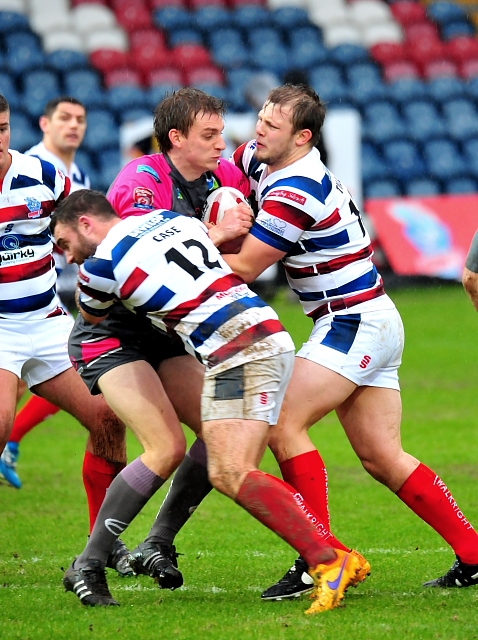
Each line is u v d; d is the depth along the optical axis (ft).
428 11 254.47
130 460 89.40
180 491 52.60
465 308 184.34
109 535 49.08
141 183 53.21
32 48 224.12
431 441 94.53
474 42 248.11
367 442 53.31
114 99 217.56
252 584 53.93
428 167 223.51
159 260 46.80
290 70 232.94
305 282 53.26
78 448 95.76
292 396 51.16
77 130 93.30
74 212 48.65
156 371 53.67
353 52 239.30
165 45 233.96
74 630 44.09
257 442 46.06
